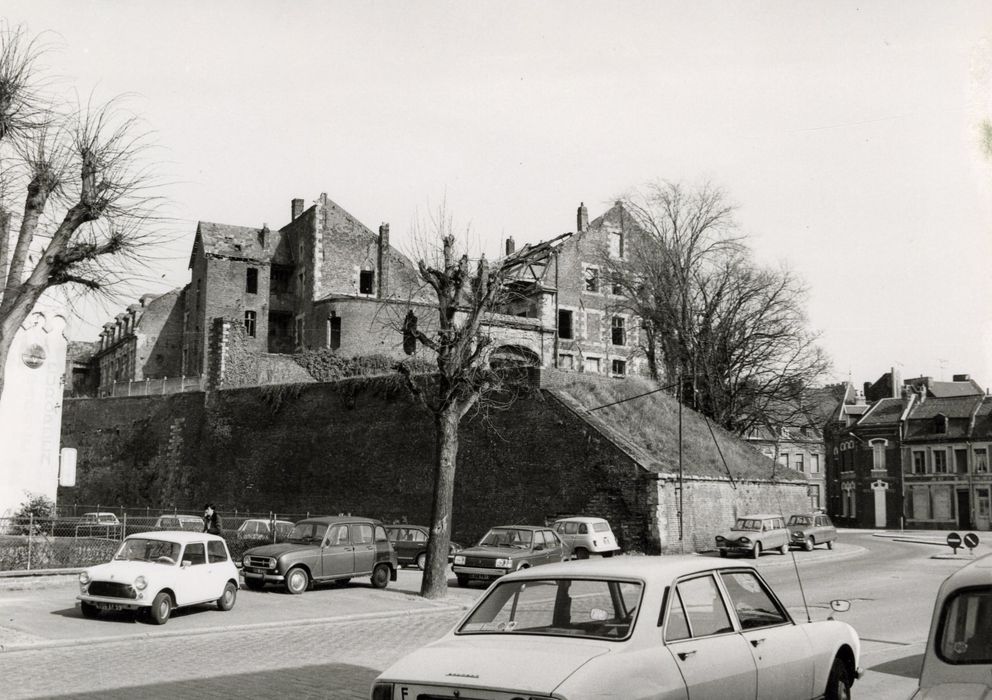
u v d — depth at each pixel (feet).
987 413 239.91
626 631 19.47
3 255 55.67
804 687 24.03
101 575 53.31
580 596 20.80
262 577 71.56
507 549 80.64
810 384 172.35
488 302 77.30
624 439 119.55
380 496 137.39
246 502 155.84
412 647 46.57
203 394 168.66
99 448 184.75
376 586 77.36
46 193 51.52
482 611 21.70
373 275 229.45
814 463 272.31
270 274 232.94
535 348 178.70
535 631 20.39
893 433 250.98
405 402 137.08
